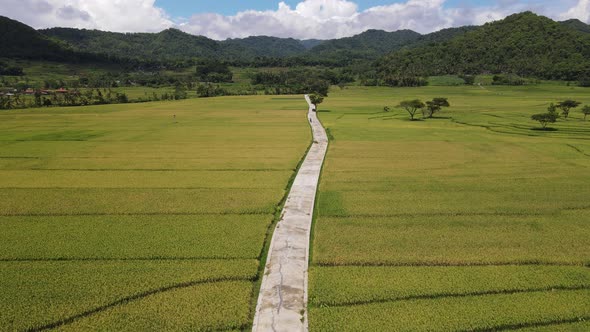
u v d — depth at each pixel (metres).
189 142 63.59
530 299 19.28
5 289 20.44
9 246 25.30
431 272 21.84
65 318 18.12
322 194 35.53
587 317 17.94
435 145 59.47
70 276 21.66
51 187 38.34
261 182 39.59
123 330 17.30
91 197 35.12
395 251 24.28
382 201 33.44
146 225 28.62
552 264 22.88
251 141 64.25
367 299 19.38
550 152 53.47
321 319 17.84
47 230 27.84
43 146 59.91
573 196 34.41
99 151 56.12
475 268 22.27
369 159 50.06
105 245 25.39
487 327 17.34
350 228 27.86
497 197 34.28
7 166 47.09
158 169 45.53
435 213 30.67
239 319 17.98
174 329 17.33
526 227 27.81
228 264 22.92
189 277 21.48
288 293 20.00
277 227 28.45
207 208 32.06
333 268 22.34
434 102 98.94
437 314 18.12
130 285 20.77
